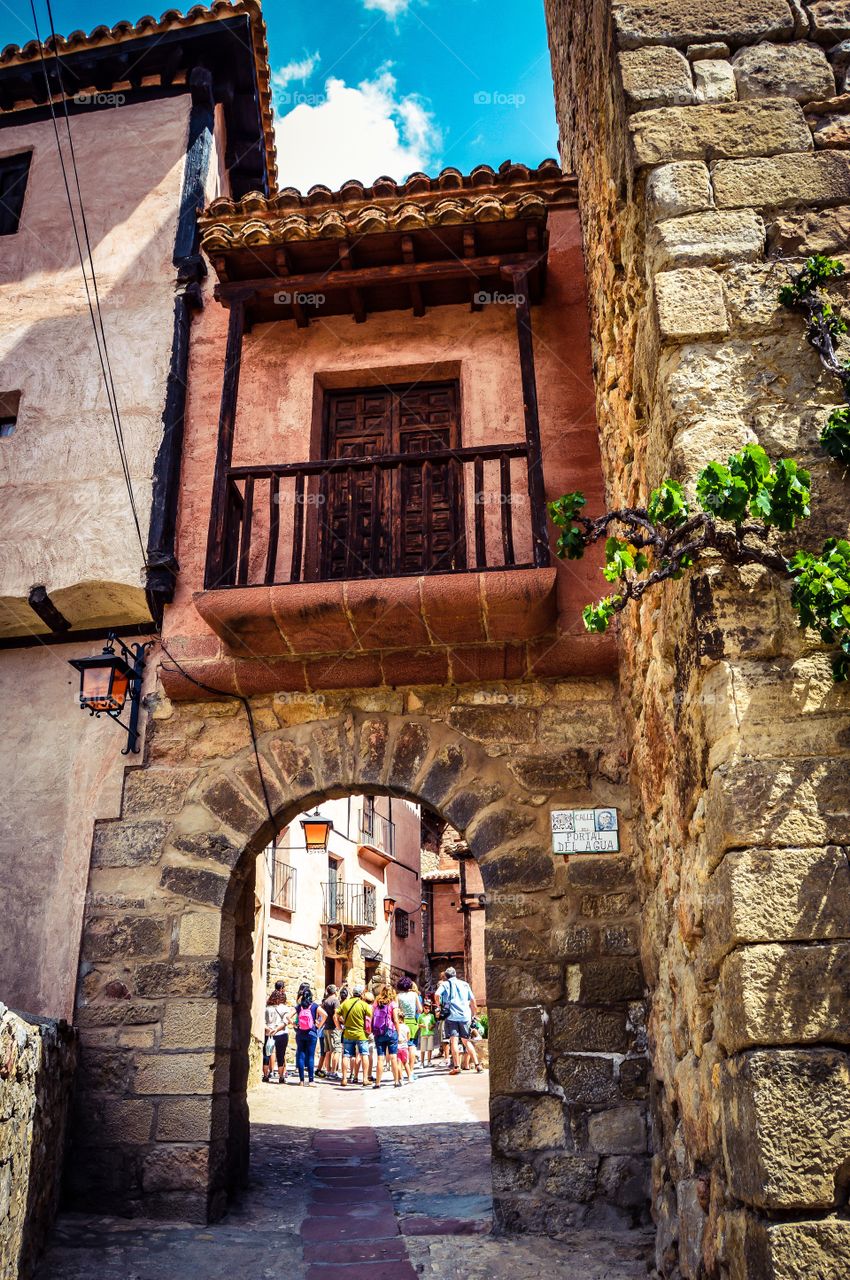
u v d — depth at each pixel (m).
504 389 6.84
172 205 7.79
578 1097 5.06
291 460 6.84
